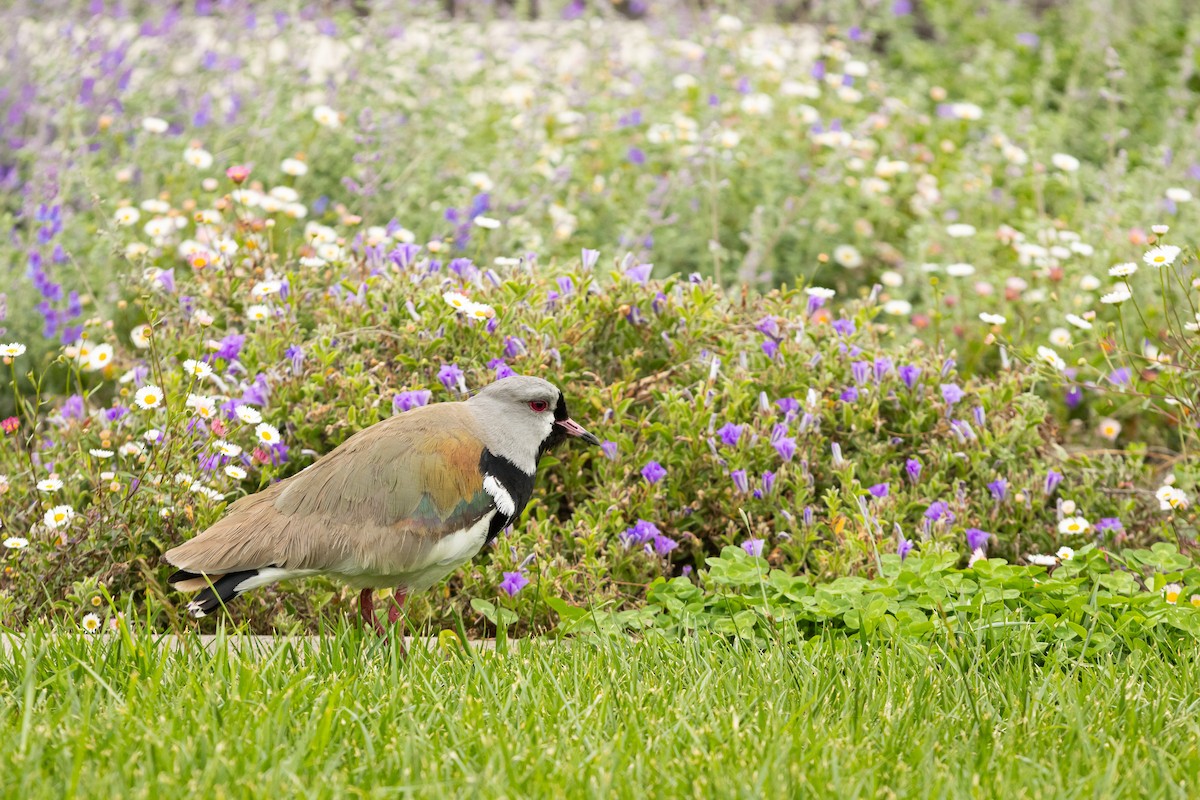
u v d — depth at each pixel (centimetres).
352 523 924
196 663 896
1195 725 827
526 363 1152
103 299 1438
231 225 1482
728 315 1255
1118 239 1571
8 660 888
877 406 1185
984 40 2423
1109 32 2267
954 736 820
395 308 1203
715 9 2073
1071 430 1420
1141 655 953
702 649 953
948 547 1097
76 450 1157
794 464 1150
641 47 2288
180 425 1077
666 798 733
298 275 1256
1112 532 1157
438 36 1881
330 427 1116
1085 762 784
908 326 1555
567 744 788
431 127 1750
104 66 1805
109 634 945
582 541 1087
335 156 1697
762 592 1013
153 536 1069
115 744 757
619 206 1748
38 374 1430
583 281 1225
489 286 1231
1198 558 1125
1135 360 1403
